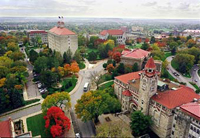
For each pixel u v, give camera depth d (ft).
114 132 220.23
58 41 579.89
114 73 440.45
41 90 385.29
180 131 224.33
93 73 468.34
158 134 256.73
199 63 575.38
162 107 241.76
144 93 260.21
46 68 461.37
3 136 188.75
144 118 251.39
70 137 253.03
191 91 274.77
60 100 288.92
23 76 400.88
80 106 269.85
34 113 310.45
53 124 246.47
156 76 255.09
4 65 430.20
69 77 460.96
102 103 275.18
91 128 276.62
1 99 311.27
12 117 298.97
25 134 196.34
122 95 314.96
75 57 562.66
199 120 197.57
